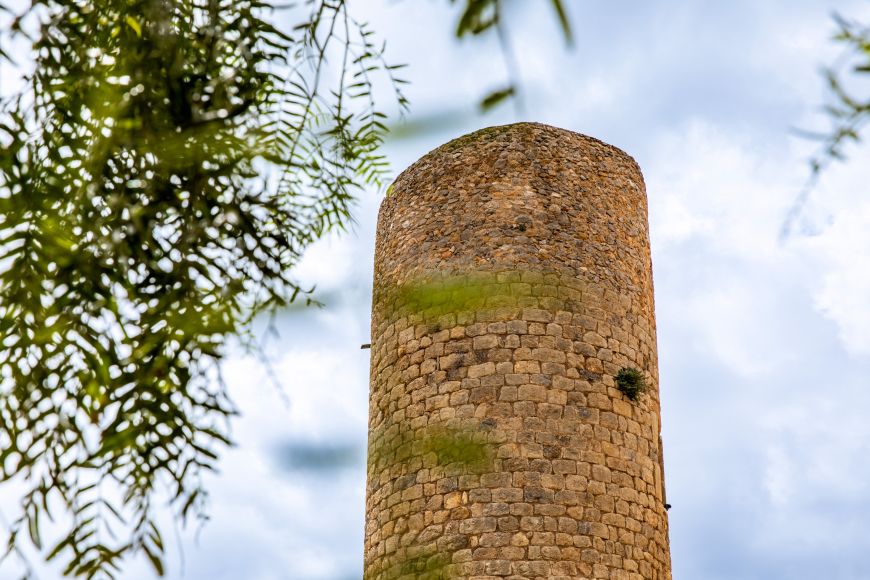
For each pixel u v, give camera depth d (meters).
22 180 6.16
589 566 24.66
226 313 5.87
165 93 6.04
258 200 6.30
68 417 6.12
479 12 3.84
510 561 24.33
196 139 5.89
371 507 27.02
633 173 30.30
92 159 6.04
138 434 5.92
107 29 6.34
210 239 6.23
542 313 26.72
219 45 6.34
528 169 28.50
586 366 26.62
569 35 3.62
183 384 6.03
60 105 6.34
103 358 6.04
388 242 29.56
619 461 26.08
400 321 27.98
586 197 28.77
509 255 27.20
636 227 29.56
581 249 27.91
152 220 6.13
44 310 6.10
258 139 6.03
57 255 6.07
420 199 29.12
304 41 6.39
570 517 24.95
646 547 25.75
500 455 25.23
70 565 5.73
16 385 6.09
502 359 26.23
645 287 29.03
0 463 5.97
